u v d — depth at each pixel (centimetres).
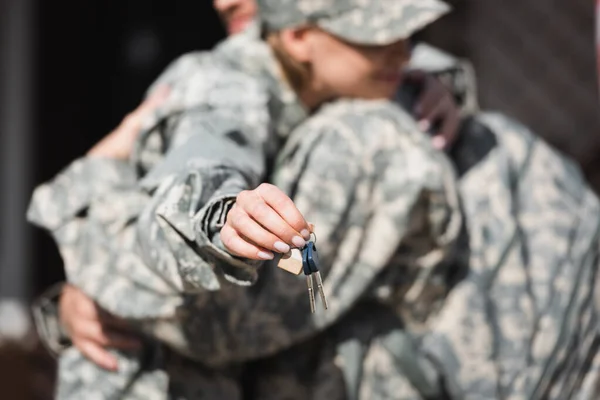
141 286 303
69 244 319
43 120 691
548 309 356
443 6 329
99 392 327
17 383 527
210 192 266
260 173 296
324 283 327
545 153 376
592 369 367
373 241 331
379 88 335
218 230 256
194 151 287
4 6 679
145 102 353
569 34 652
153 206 278
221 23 728
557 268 360
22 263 682
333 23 327
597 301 369
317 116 341
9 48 680
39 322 350
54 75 695
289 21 331
